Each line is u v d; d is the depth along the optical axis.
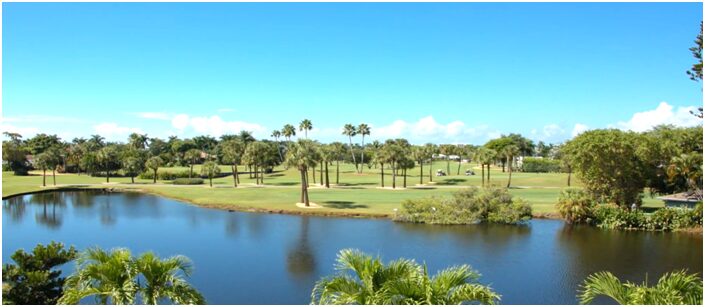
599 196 57.28
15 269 17.83
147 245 41.81
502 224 50.91
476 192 54.62
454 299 9.73
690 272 31.09
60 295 18.08
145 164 117.62
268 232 46.91
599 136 55.66
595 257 35.53
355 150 186.75
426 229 48.12
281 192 84.94
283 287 28.56
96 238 45.59
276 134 170.75
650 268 32.31
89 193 89.19
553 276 30.52
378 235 45.00
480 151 101.69
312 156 65.00
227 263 34.59
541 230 47.44
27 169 134.88
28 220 57.16
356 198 73.31
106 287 10.84
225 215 58.59
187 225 51.88
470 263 33.97
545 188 93.50
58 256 19.41
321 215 57.44
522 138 174.62
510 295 26.61
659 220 47.06
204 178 122.88
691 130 68.12
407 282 9.37
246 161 107.44
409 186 100.50
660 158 56.25
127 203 73.00
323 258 35.88
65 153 140.00
